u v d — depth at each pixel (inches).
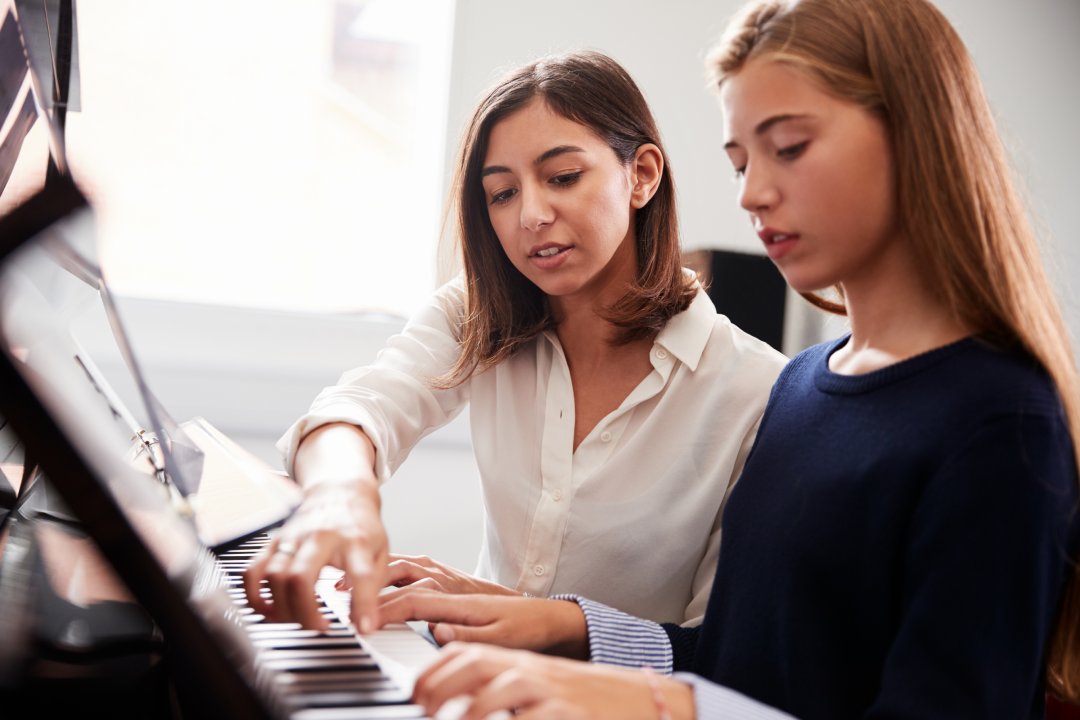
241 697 21.7
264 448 105.3
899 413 29.3
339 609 33.3
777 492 33.0
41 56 38.0
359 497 35.4
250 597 30.6
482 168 47.6
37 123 34.0
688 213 113.0
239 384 105.6
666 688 25.7
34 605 30.1
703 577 47.8
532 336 50.6
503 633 35.9
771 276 95.9
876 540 28.9
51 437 20.5
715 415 47.7
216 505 40.6
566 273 45.6
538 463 50.3
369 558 31.3
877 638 29.3
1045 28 123.2
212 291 107.8
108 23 102.3
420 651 29.4
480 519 105.5
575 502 48.5
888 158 29.8
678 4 111.0
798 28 30.0
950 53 30.4
